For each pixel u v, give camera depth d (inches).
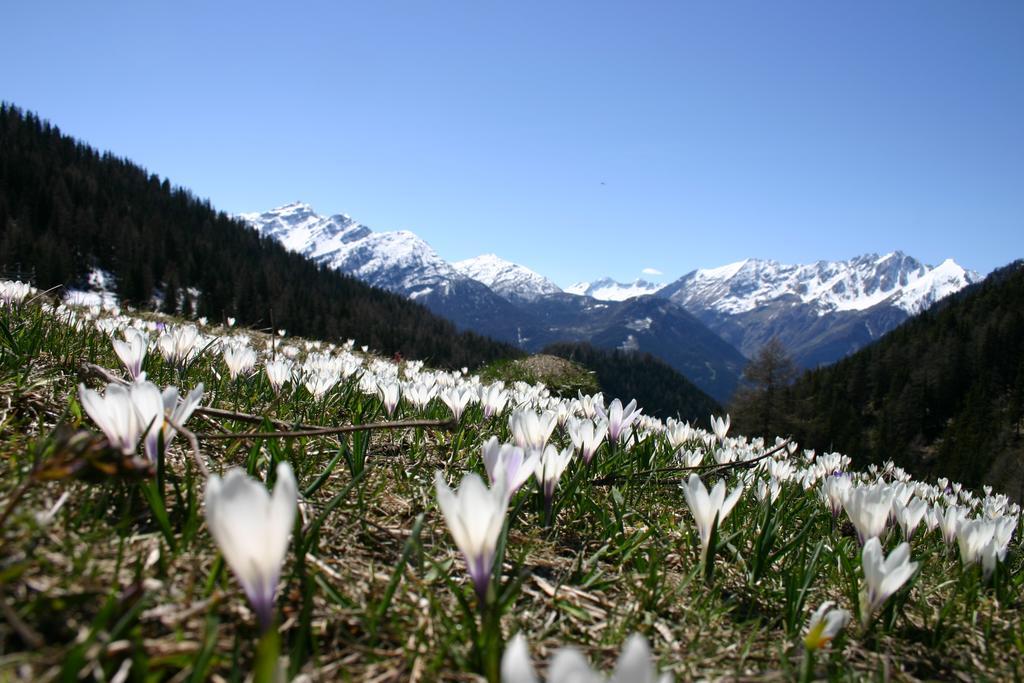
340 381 243.3
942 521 151.8
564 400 261.4
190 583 70.6
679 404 4466.0
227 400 187.2
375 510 115.6
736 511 146.7
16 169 5236.2
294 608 74.0
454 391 185.9
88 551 69.2
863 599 98.3
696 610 98.3
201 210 7057.1
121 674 55.0
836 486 151.3
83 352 194.2
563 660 28.6
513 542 113.4
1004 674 94.8
